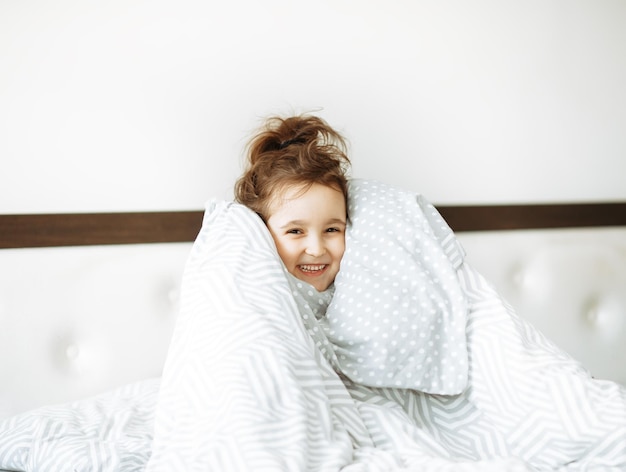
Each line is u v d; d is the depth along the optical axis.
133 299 1.24
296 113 1.37
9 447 0.95
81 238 1.22
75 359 1.21
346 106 1.40
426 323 0.93
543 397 0.85
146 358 1.25
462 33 1.46
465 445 0.91
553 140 1.54
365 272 0.98
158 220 1.28
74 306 1.20
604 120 1.57
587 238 1.54
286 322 0.86
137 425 1.03
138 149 1.28
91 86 1.24
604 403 0.81
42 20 1.21
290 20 1.36
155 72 1.28
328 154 1.12
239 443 0.68
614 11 1.56
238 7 1.32
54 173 1.23
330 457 0.71
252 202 1.11
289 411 0.74
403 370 0.92
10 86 1.20
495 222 1.48
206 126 1.32
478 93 1.48
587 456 0.81
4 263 1.17
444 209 1.45
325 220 1.06
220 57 1.32
